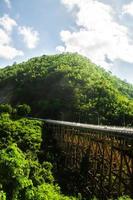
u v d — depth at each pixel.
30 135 65.62
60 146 63.38
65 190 45.81
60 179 49.34
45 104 108.44
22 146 60.97
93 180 42.22
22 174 31.89
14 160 32.41
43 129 72.06
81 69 136.50
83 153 49.50
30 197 31.23
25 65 173.38
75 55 189.50
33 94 123.81
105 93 98.69
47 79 125.69
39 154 59.44
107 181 41.25
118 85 154.38
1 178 31.05
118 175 36.53
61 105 103.25
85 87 106.56
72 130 56.41
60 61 158.38
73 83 112.81
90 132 46.91
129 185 35.00
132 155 33.47
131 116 84.00
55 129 68.69
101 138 42.47
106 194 38.38
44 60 170.62
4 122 69.88
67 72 124.69
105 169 41.62
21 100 126.19
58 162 57.78
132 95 149.12
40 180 41.03
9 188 30.66
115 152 39.00
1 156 33.00
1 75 163.38
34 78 133.38
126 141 35.44
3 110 86.25
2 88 148.88
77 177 49.16
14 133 64.75
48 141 67.00
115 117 85.75
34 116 107.69
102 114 88.88
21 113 89.56
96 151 43.56
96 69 164.50
